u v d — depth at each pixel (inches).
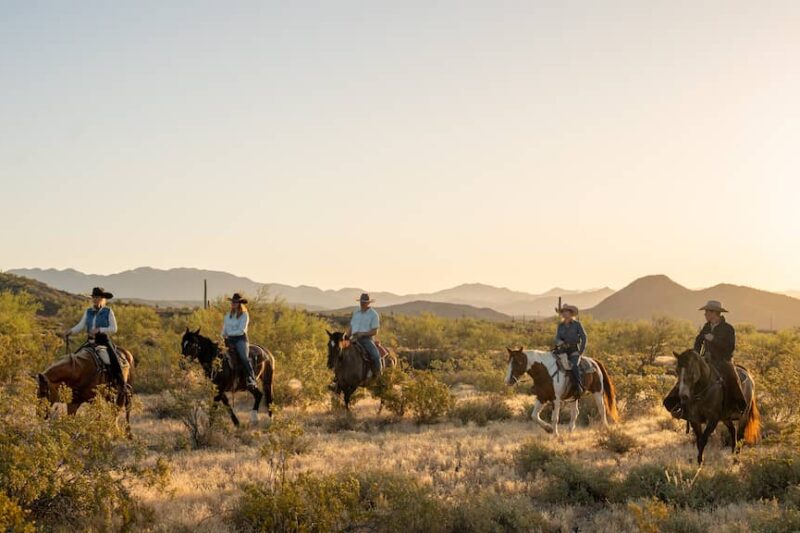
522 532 329.1
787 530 306.2
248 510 318.0
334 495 323.0
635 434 613.9
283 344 1171.3
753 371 846.5
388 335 1876.2
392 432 647.8
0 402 321.1
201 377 570.3
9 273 4596.5
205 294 1845.5
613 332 2098.9
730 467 434.6
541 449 463.8
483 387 917.2
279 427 361.1
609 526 337.1
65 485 310.7
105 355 522.0
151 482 334.0
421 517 328.2
